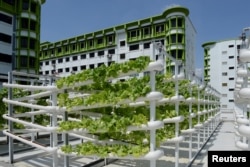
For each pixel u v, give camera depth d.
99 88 5.17
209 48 49.72
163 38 36.03
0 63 29.69
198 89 8.74
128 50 39.50
